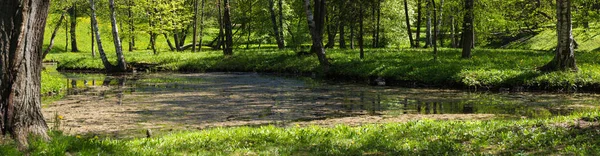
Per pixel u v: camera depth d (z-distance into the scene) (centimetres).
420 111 1731
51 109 1806
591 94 2031
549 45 4684
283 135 1136
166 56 4347
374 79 2739
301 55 3769
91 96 2219
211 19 6638
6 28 868
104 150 936
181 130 1379
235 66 3800
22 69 888
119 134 1321
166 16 5031
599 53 3309
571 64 2283
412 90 2341
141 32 4872
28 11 890
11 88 871
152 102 2009
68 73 3688
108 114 1686
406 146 996
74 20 5622
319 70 3212
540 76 2231
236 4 5406
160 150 985
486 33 4488
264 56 3981
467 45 3144
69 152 895
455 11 3178
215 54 4438
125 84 2794
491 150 944
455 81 2386
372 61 3105
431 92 2252
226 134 1153
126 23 5109
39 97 941
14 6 873
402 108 1805
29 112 905
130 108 1836
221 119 1584
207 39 7756
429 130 1154
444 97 2078
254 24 5666
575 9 3878
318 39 3238
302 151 988
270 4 5247
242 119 1584
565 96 2008
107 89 2523
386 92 2284
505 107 1780
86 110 1780
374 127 1248
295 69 3456
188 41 7600
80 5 4931
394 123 1330
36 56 927
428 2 3406
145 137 1257
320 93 2286
